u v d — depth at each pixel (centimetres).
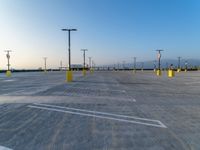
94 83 2934
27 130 737
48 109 1105
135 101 1381
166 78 4272
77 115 969
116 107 1166
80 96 1606
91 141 627
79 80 3612
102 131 727
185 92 1905
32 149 566
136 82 3150
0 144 603
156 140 639
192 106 1215
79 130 737
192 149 568
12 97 1559
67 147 579
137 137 666
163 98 1524
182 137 667
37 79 4209
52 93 1795
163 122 852
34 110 1080
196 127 783
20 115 966
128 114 994
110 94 1731
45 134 692
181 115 979
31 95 1672
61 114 989
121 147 582
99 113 1012
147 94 1745
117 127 777
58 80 3794
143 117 935
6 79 4269
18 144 602
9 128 761
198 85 2652
